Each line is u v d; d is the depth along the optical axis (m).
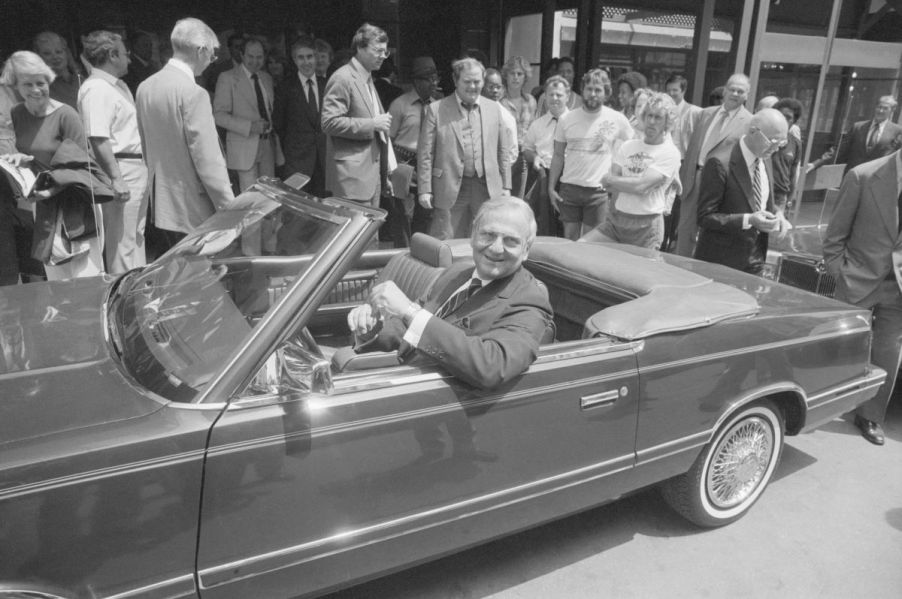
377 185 4.73
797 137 6.31
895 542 2.82
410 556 2.05
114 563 1.61
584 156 5.52
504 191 5.40
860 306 3.59
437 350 1.94
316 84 5.77
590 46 9.05
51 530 1.53
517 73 6.70
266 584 1.82
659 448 2.48
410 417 1.92
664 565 2.64
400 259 3.17
